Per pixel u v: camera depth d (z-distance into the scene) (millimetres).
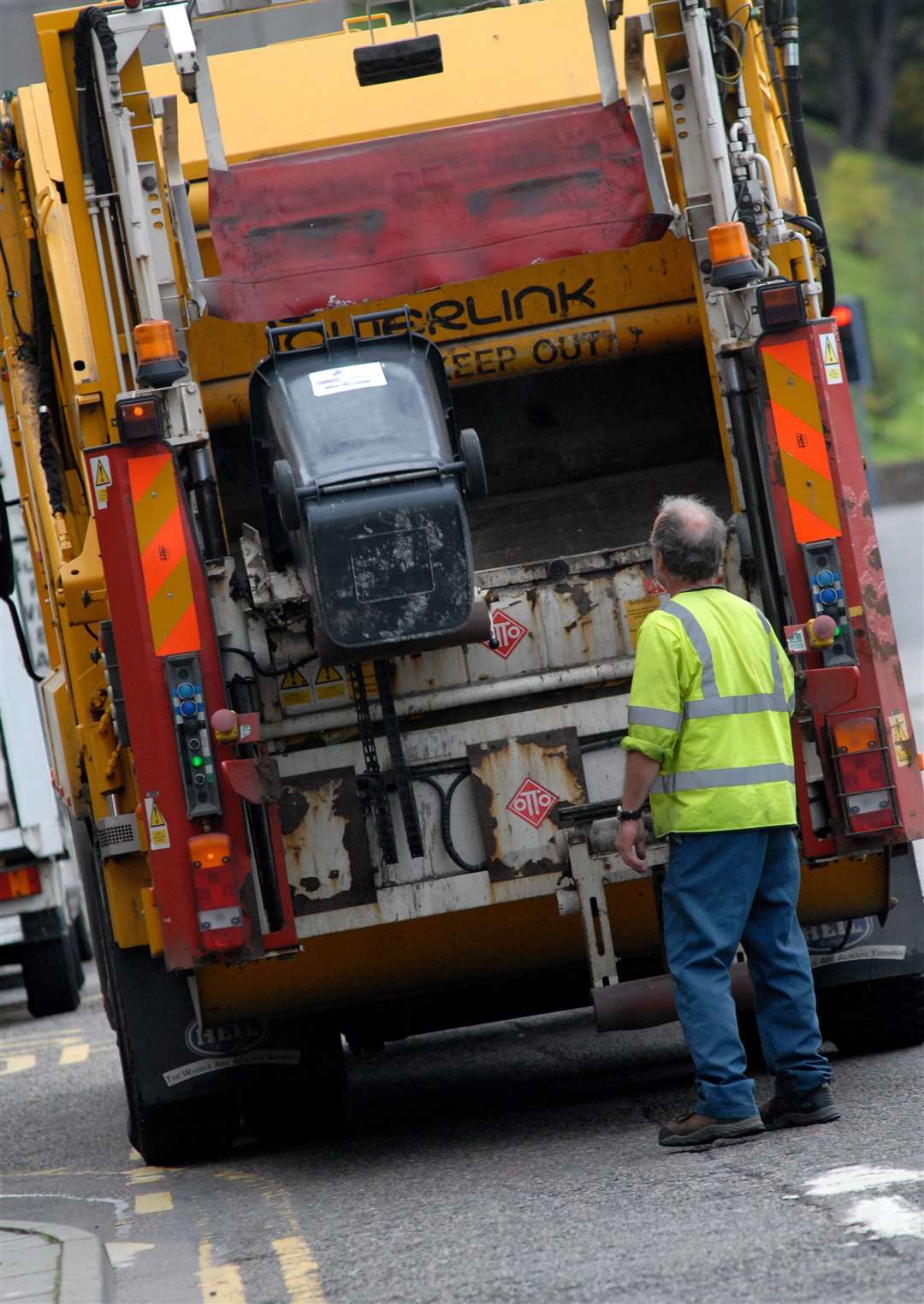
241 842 19547
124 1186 22219
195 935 19469
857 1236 14391
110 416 21688
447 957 20797
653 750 18625
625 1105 22781
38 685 28609
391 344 20844
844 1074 22266
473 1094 25812
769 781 18797
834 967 22734
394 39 25859
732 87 22516
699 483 26500
